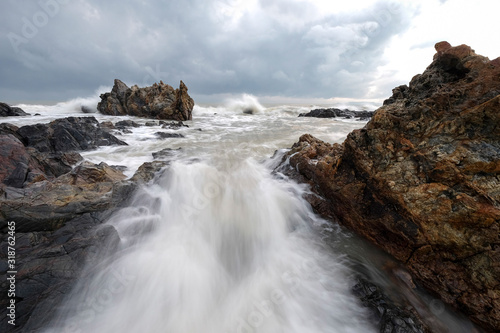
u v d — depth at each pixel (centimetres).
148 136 1886
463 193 416
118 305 423
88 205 600
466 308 400
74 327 379
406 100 585
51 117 2742
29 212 523
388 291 452
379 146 542
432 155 466
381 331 373
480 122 440
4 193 588
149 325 403
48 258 448
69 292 413
